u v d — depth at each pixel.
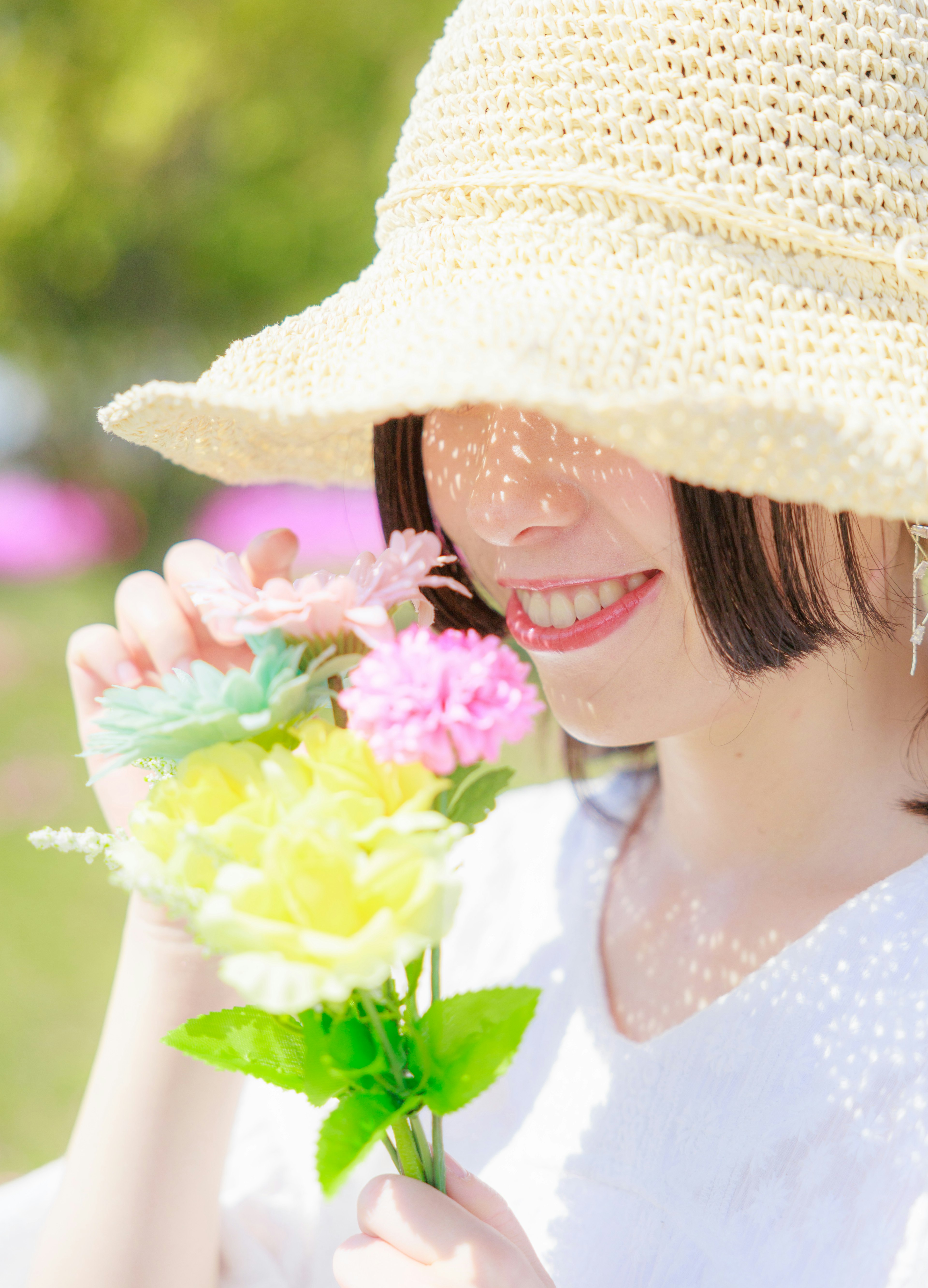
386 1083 0.82
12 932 2.58
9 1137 1.89
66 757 3.55
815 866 0.94
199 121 6.12
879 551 0.90
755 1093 0.90
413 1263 0.84
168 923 0.94
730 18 0.85
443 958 1.01
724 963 0.94
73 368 7.14
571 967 0.98
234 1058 0.83
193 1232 0.94
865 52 0.85
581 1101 0.94
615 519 0.87
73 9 6.01
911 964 0.90
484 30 0.87
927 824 0.93
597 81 0.86
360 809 0.78
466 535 0.92
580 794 1.03
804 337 0.85
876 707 0.93
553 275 0.86
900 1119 0.88
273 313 6.55
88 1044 2.17
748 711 0.92
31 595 6.05
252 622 0.81
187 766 0.80
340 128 5.89
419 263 0.89
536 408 0.81
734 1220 0.89
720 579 0.86
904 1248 0.86
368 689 0.78
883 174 0.86
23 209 6.50
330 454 0.98
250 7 5.70
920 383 0.85
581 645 0.88
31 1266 0.97
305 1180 0.99
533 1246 0.92
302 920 0.77
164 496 7.18
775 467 0.82
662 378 0.83
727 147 0.85
